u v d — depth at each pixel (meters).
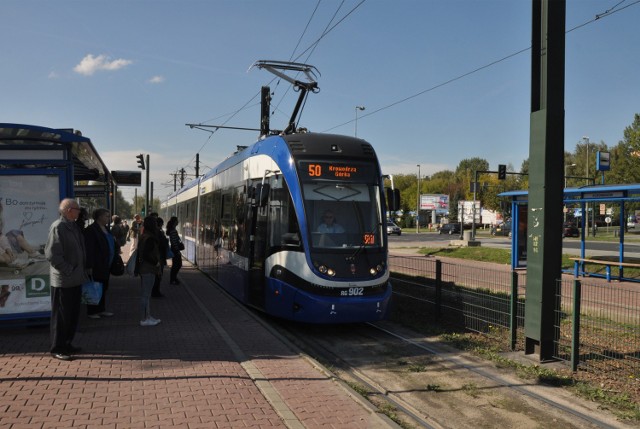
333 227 8.91
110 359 6.40
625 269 16.30
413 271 11.16
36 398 4.98
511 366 7.31
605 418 5.51
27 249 7.55
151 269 8.55
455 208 83.38
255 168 10.58
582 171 72.81
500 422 5.40
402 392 6.26
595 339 7.82
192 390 5.39
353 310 8.62
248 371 6.14
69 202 6.28
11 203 7.54
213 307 10.48
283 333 9.24
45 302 7.61
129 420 4.54
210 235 15.27
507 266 20.34
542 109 7.65
